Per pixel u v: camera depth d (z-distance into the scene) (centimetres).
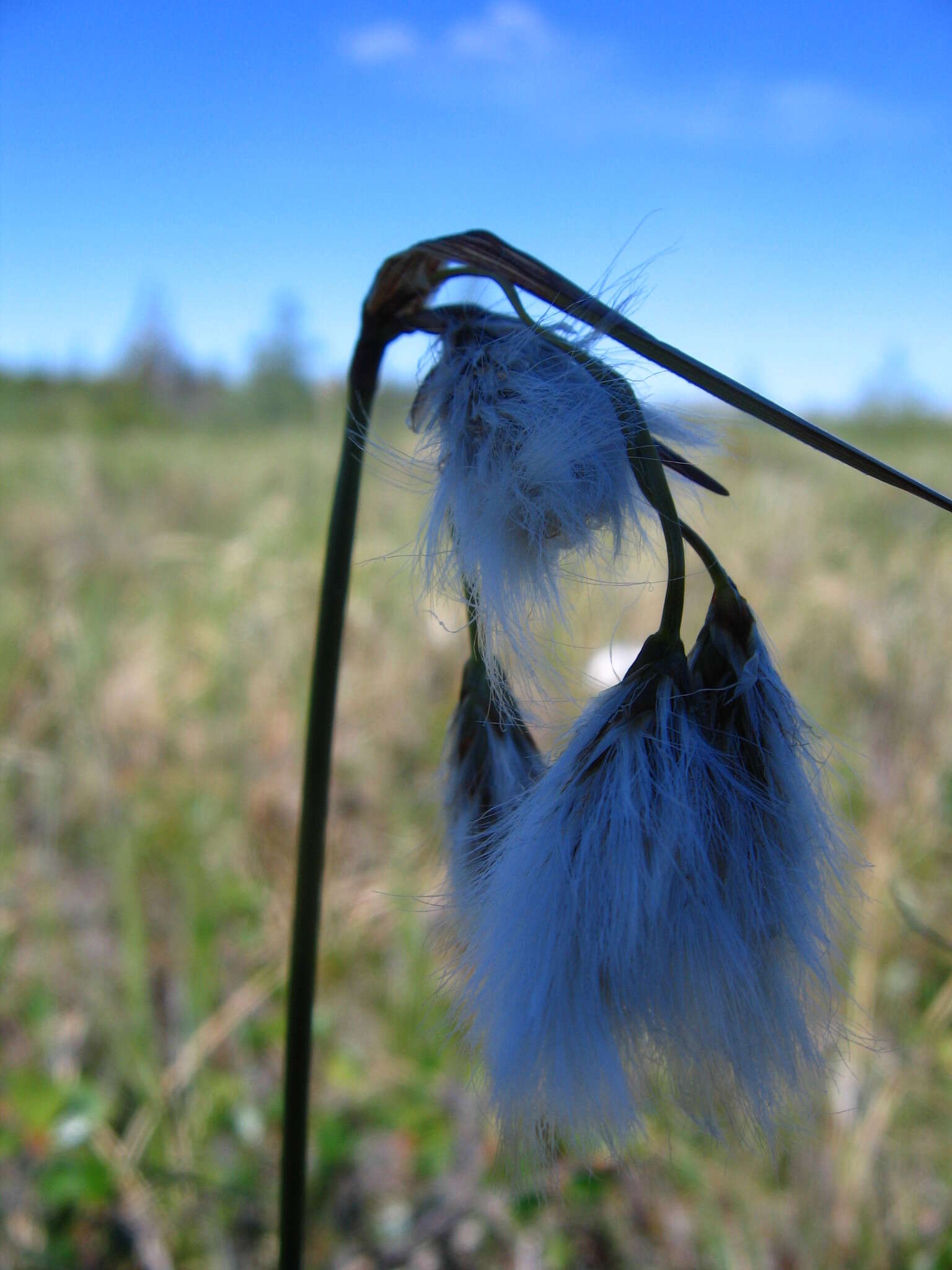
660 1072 10
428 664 43
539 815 10
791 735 10
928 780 31
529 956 10
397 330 12
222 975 28
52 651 43
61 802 34
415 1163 23
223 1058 26
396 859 31
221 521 74
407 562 12
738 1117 10
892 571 52
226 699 41
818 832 10
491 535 11
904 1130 22
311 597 49
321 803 14
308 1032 14
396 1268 21
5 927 29
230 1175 23
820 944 10
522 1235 21
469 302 12
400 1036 26
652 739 10
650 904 10
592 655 24
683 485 12
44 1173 22
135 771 36
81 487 73
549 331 11
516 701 12
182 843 32
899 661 40
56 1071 25
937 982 26
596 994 10
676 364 11
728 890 10
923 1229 21
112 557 57
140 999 26
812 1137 13
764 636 10
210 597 51
